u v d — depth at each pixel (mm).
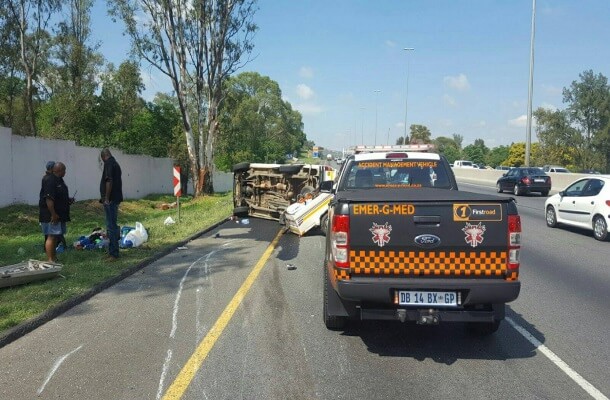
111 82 35344
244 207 16547
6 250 10953
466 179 51844
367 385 4617
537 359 5270
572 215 14594
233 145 52031
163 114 35531
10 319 6051
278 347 5516
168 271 9148
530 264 10258
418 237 5020
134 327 6121
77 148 20875
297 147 130750
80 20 31062
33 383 4637
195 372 4855
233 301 7234
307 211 13180
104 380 4691
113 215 9508
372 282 5004
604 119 68312
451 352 5449
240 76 101312
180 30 28156
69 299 6961
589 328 6270
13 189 16734
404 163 7539
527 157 35312
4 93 29109
